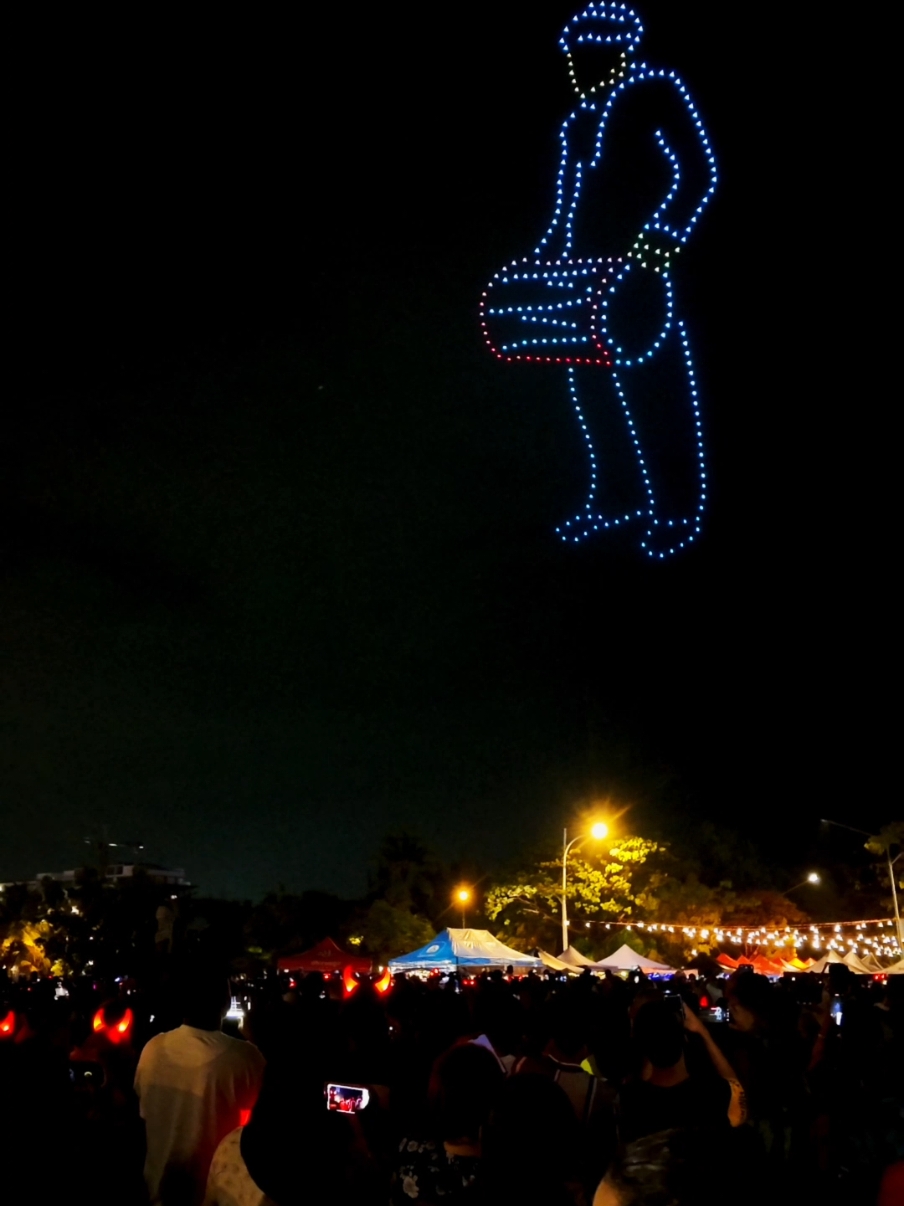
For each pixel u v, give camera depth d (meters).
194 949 5.01
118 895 36.03
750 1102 4.67
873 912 59.50
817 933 46.81
